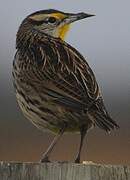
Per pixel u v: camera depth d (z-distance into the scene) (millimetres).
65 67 9875
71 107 9656
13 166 8805
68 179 8781
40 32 10492
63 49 10188
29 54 10180
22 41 10484
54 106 9758
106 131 9602
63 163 8812
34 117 10008
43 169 8781
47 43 10328
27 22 10578
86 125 9859
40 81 9836
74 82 9703
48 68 9898
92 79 9789
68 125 9875
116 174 8828
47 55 10078
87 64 10047
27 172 8789
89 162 9703
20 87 10039
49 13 10531
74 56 10070
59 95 9695
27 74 9961
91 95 9602
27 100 9977
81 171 8797
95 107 9570
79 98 9594
